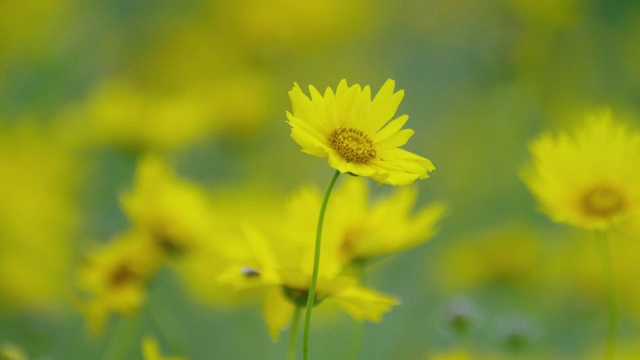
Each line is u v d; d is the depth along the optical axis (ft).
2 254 5.65
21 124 6.86
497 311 5.41
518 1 8.25
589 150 3.18
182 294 5.65
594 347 5.03
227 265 3.59
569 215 3.16
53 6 8.45
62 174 6.56
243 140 7.57
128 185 6.35
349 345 4.89
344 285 3.02
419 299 5.92
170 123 6.13
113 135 6.10
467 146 7.51
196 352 5.60
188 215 3.58
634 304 5.26
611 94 8.79
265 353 4.72
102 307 3.47
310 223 3.23
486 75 7.97
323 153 2.90
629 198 3.16
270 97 8.25
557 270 5.49
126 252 3.51
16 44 8.23
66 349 5.27
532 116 7.98
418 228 3.27
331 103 2.96
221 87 7.66
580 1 8.57
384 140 2.97
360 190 3.27
